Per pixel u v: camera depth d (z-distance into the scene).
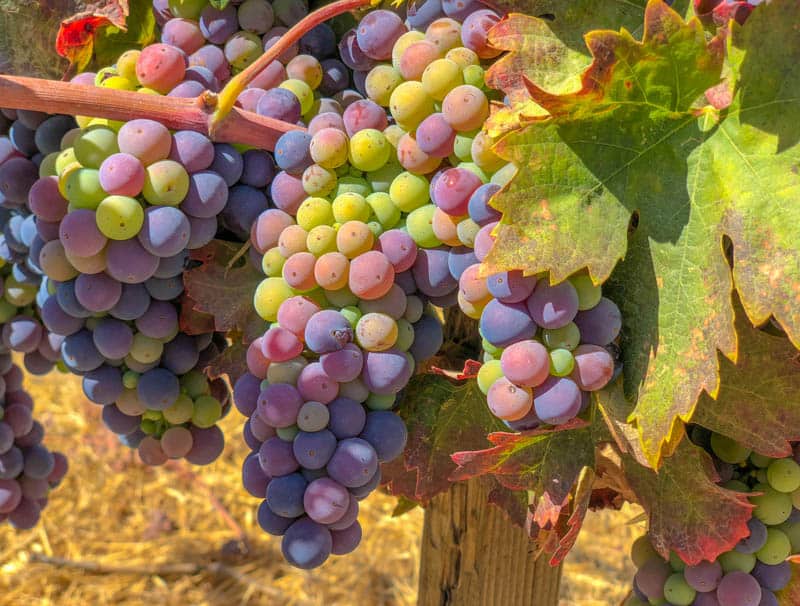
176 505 1.29
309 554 0.30
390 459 0.31
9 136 0.36
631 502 0.35
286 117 0.32
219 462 1.36
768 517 0.33
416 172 0.31
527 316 0.28
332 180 0.31
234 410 1.41
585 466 0.31
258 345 0.31
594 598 1.10
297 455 0.30
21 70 0.37
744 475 0.34
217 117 0.31
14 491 0.41
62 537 1.21
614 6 0.30
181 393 0.36
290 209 0.32
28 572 1.15
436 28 0.31
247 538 1.24
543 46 0.30
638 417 0.29
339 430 0.30
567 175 0.28
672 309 0.29
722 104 0.28
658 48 0.27
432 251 0.31
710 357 0.28
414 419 0.34
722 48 0.27
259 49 0.34
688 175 0.29
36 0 0.36
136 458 1.33
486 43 0.30
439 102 0.30
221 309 0.34
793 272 0.27
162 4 0.35
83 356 0.35
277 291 0.31
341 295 0.31
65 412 1.40
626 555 1.15
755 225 0.28
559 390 0.29
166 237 0.30
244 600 1.13
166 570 1.17
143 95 0.31
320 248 0.30
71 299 0.33
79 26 0.35
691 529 0.31
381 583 1.16
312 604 1.13
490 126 0.29
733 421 0.31
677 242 0.29
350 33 0.33
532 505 0.34
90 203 0.30
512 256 0.27
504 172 0.29
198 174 0.31
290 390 0.30
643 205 0.29
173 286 0.34
